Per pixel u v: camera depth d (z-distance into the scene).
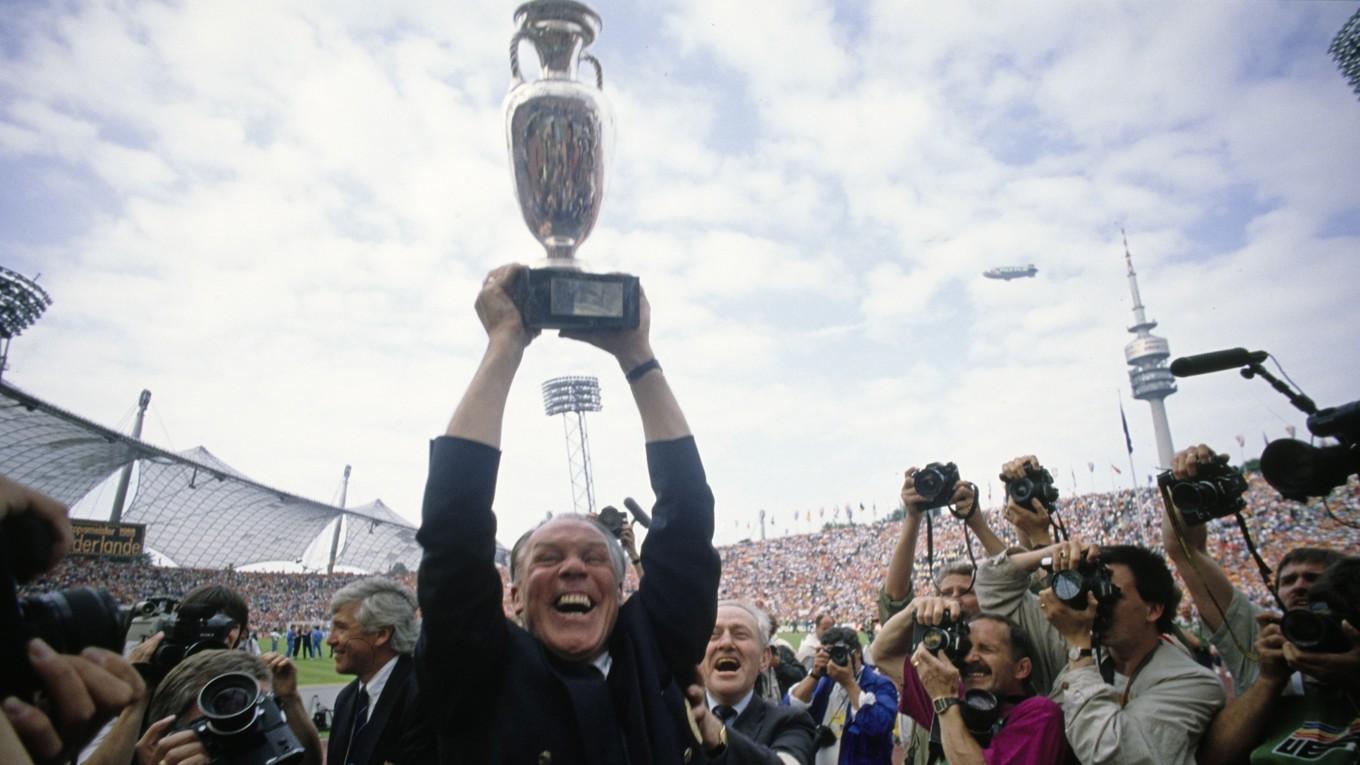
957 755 3.14
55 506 1.23
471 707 2.15
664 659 2.39
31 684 1.18
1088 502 56.25
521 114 2.59
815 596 66.94
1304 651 2.76
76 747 1.25
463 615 2.10
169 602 4.52
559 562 2.38
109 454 32.34
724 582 76.69
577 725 2.12
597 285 2.35
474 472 2.14
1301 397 2.99
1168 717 3.10
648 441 2.55
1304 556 3.80
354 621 4.54
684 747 2.28
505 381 2.26
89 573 44.94
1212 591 3.88
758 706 4.30
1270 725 3.08
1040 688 4.18
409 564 71.56
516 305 2.31
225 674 2.87
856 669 5.65
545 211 2.58
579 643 2.29
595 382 55.75
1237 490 3.58
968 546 4.57
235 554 58.09
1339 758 2.81
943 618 3.40
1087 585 3.27
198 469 35.06
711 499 2.55
